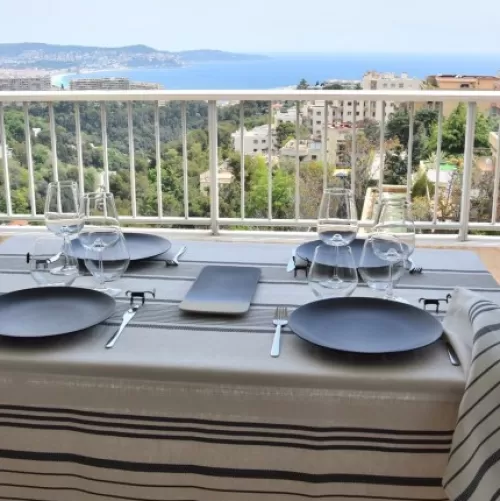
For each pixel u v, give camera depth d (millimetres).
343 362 1132
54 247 1725
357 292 1510
